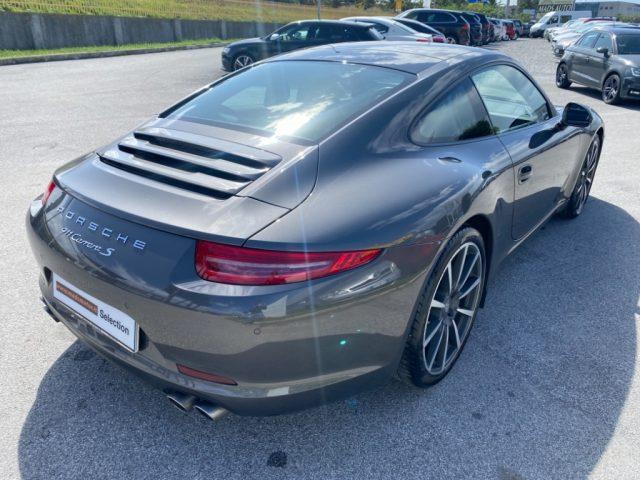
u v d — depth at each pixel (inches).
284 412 75.3
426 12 799.7
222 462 82.0
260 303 66.0
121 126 286.8
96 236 75.3
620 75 404.5
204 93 111.7
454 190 87.4
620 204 197.9
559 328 118.6
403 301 79.0
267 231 68.3
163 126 96.6
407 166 86.8
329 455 83.7
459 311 101.2
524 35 1803.6
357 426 89.4
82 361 102.4
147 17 840.3
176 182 78.0
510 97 122.3
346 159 82.5
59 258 79.7
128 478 78.7
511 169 108.3
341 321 71.9
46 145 246.5
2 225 159.8
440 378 98.6
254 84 108.0
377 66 106.3
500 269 145.3
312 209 73.0
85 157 96.2
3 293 124.3
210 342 68.1
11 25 646.5
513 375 102.7
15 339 108.1
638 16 2298.2
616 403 96.1
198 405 73.8
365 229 73.5
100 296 75.3
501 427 89.8
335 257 69.8
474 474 80.7
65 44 717.3
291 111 94.4
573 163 152.7
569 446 86.4
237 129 91.2
